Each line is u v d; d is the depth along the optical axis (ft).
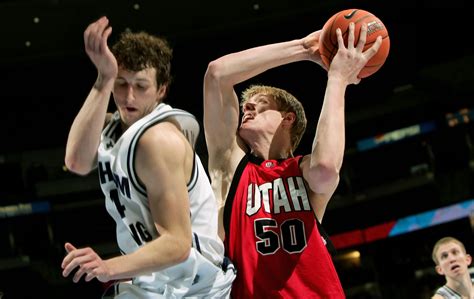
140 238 8.14
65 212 40.88
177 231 7.65
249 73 10.45
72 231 40.60
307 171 10.00
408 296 40.70
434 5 42.14
